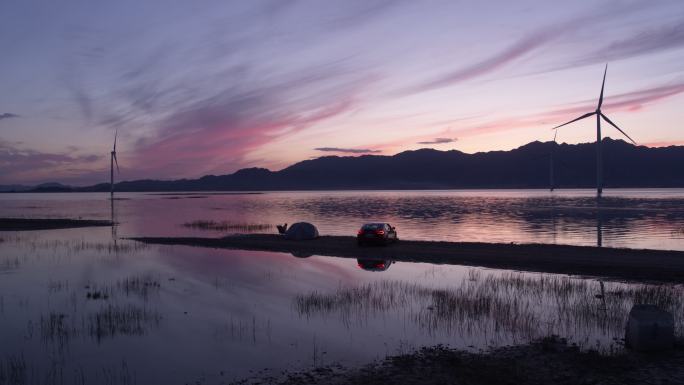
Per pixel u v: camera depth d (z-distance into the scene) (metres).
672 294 17.56
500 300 16.91
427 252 30.58
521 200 148.12
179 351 11.99
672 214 77.00
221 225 57.44
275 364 10.94
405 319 14.59
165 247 35.31
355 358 11.20
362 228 34.06
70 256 30.58
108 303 17.36
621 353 11.05
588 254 28.12
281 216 79.00
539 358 10.80
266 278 22.17
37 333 13.73
